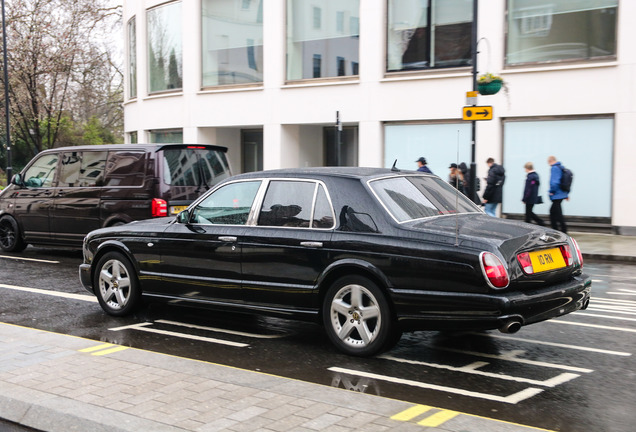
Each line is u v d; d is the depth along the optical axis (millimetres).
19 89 37375
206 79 23906
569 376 5434
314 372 5566
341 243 5957
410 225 5801
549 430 4160
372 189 6051
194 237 6969
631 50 16156
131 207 10961
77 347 6062
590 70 16672
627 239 15672
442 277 5445
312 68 21359
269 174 6730
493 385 5191
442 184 6965
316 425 4066
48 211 12273
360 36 20047
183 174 11133
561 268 5875
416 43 19297
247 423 4109
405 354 6137
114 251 7742
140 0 25828
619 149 16406
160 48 25328
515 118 17828
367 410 4340
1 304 8438
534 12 17578
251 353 6184
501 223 6141
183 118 24344
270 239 6402
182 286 7121
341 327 6047
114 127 52781
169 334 6926
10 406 4562
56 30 36875
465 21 18469
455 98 18562
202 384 4895
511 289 5387
